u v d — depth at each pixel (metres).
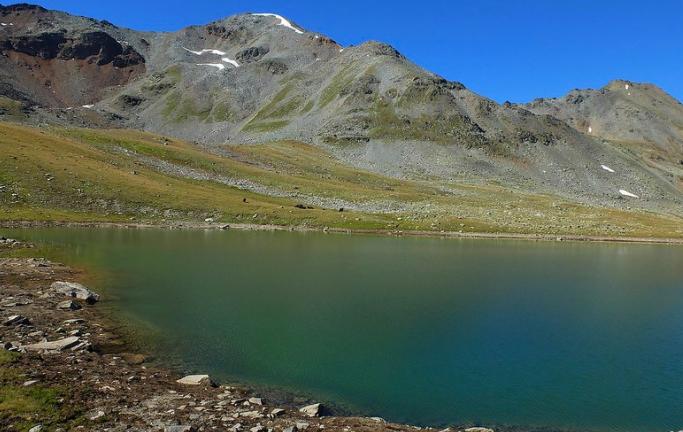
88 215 94.25
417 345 30.14
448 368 26.55
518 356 28.73
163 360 25.77
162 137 178.75
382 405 21.92
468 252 78.44
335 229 106.00
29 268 45.00
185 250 66.69
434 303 41.06
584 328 34.91
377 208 134.88
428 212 130.75
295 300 40.41
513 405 22.36
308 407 20.33
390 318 35.88
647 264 70.88
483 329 33.94
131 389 20.14
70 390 18.83
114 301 37.47
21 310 30.92
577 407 22.36
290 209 117.81
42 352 23.56
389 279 51.59
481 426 20.36
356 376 24.97
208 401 19.72
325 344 29.64
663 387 24.75
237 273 51.50
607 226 123.44
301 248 75.19
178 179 132.38
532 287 50.06
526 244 95.62
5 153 106.69
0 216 82.94
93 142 145.62
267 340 29.92
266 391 22.67
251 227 102.81
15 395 17.56
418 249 80.06
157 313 34.72
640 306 42.41
